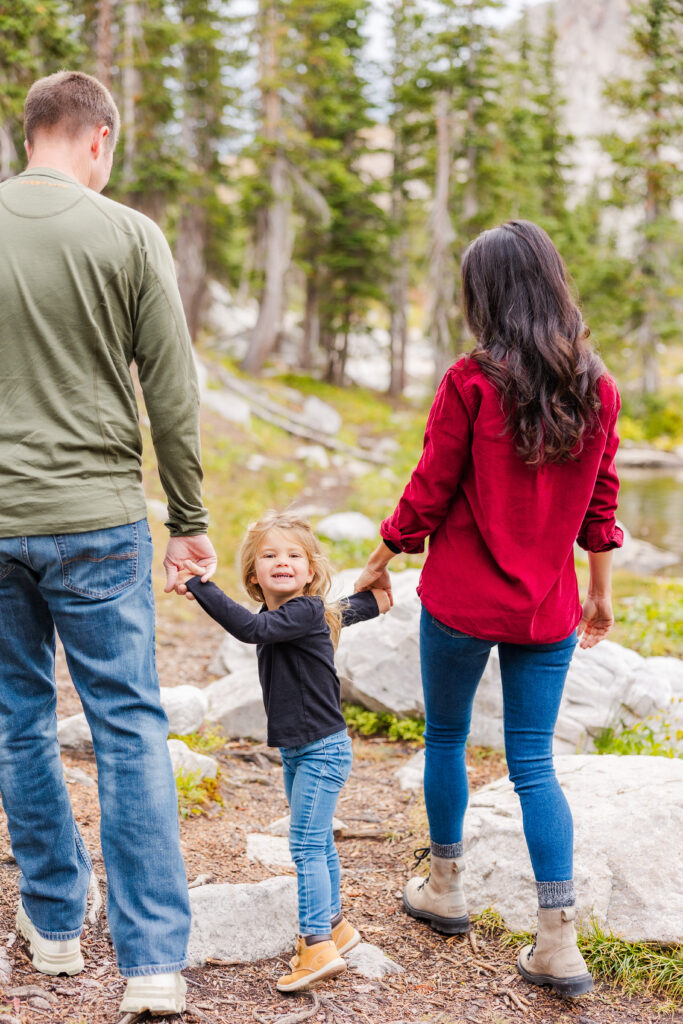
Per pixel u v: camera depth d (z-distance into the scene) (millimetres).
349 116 33031
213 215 27266
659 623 7617
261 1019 2287
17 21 11102
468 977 2617
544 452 2359
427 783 2799
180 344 2293
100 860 3080
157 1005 2109
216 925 2648
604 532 2646
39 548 2146
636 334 33312
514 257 2414
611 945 2664
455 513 2557
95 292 2180
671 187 31625
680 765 3273
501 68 30281
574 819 2980
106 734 2209
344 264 32594
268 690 2656
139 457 2309
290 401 26891
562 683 2596
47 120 2340
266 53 25609
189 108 23500
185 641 7215
